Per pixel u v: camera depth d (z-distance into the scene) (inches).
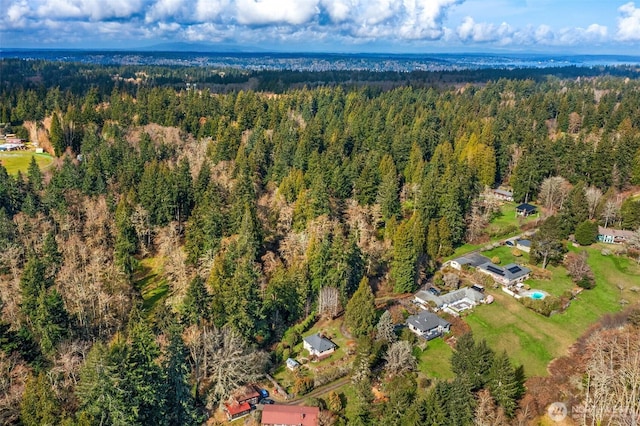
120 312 3206.2
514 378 2482.8
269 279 3518.7
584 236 4148.6
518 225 4623.5
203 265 3636.8
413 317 3198.8
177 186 4421.8
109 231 4052.7
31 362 2687.0
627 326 3021.7
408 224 3919.8
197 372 2701.8
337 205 4517.7
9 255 3474.4
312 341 3011.8
